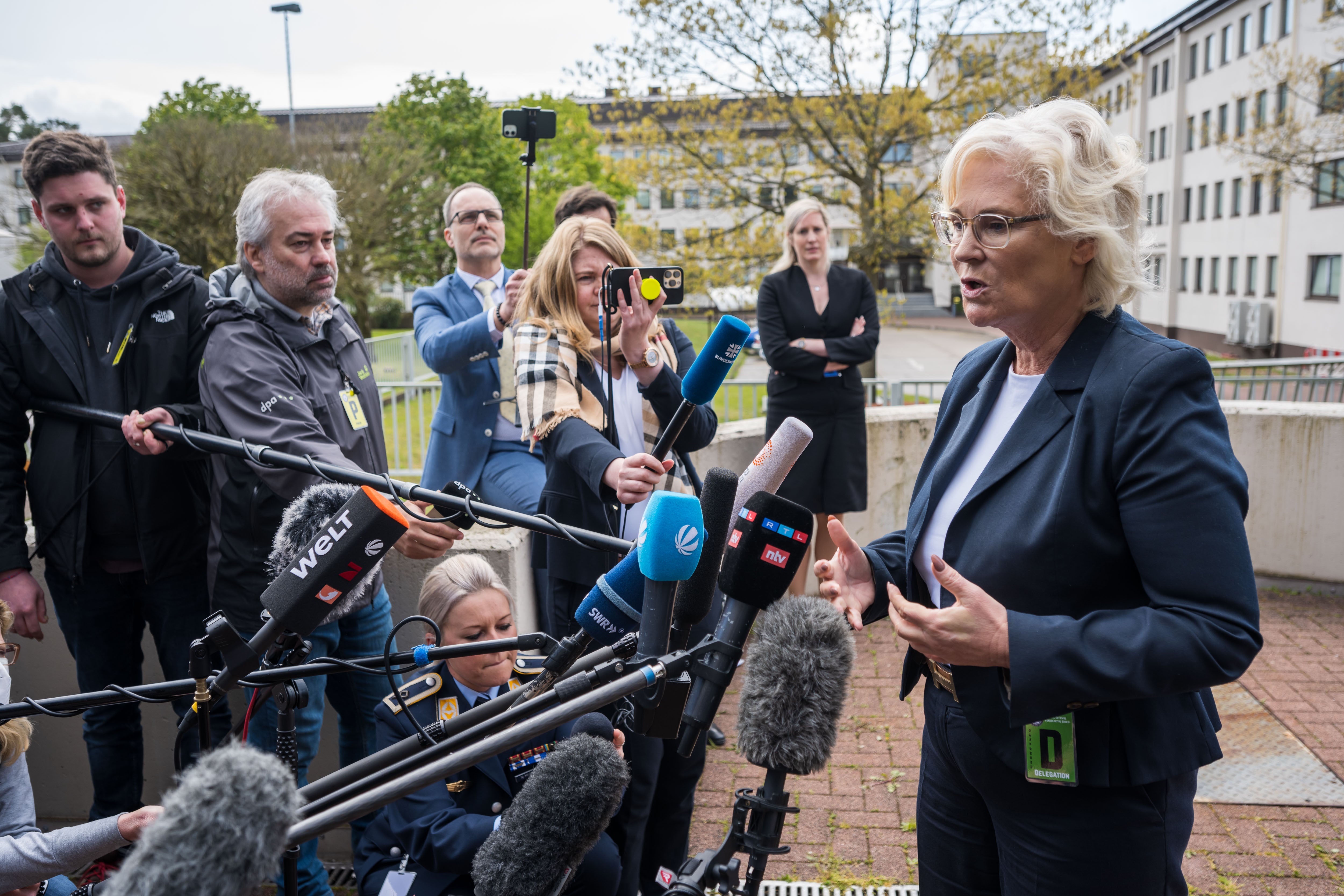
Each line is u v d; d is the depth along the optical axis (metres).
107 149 2.84
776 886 3.09
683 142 12.76
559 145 32.62
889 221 12.87
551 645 1.87
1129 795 1.56
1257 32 30.64
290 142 24.67
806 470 5.04
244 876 0.93
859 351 4.91
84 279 2.82
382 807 1.32
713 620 2.63
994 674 1.59
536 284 2.70
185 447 2.77
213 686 1.53
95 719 2.96
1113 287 1.54
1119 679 1.37
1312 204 27.83
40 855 1.81
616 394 2.71
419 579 3.05
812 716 1.47
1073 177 1.48
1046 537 1.53
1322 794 3.54
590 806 1.68
